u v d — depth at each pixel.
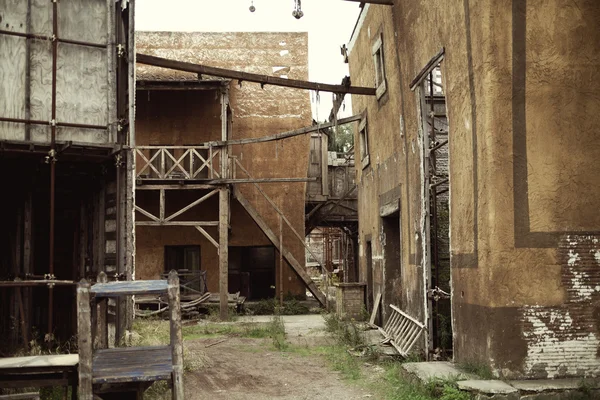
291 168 20.27
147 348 6.62
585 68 7.13
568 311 6.92
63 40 8.87
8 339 9.53
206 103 19.83
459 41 7.88
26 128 8.59
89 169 9.93
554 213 6.99
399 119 11.57
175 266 19.67
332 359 10.12
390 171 12.51
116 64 9.30
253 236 19.81
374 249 14.43
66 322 10.66
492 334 6.88
